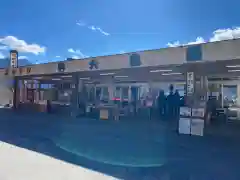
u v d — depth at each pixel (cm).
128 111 1681
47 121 1419
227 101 2112
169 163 588
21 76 2089
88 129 1122
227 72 1487
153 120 1443
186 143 821
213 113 1531
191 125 987
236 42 897
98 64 1393
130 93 2080
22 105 2223
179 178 484
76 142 831
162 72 1531
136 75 1719
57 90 2258
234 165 571
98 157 632
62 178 463
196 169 540
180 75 1694
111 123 1330
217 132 1045
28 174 482
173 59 1080
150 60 1162
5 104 2378
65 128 1156
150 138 905
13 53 2105
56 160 597
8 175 474
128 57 1253
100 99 2066
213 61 990
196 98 1076
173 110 1472
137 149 731
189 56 1027
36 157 621
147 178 481
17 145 774
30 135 966
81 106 1736
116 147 757
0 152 672
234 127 1192
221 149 735
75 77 1750
